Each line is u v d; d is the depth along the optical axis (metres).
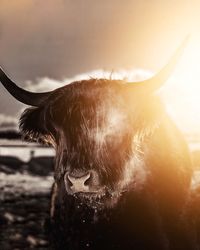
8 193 15.05
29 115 3.71
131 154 3.62
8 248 8.13
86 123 3.47
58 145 3.60
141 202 3.69
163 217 3.74
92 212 3.69
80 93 3.56
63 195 3.79
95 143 3.47
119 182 3.54
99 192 3.49
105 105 3.52
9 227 9.67
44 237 8.84
